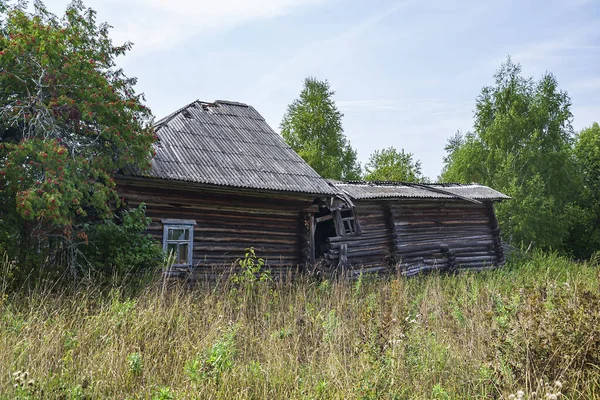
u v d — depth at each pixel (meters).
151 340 6.47
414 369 5.50
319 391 5.16
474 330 6.59
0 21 9.38
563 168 29.95
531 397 4.63
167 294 8.59
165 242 11.18
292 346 6.70
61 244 8.95
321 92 35.94
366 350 5.76
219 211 12.15
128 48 10.49
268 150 14.59
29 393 4.65
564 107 31.14
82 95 9.00
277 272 12.77
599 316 5.48
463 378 5.42
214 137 14.01
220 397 4.93
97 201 8.66
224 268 11.55
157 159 11.41
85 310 6.98
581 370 5.12
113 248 9.02
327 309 8.44
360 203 14.98
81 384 5.06
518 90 31.41
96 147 9.43
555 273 14.89
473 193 17.62
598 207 30.81
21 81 8.71
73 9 9.88
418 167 36.03
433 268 15.86
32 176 8.15
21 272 7.86
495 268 17.03
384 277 13.21
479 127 32.16
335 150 35.12
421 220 16.31
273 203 13.00
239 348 6.64
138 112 10.08
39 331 6.14
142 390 5.14
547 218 27.16
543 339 5.25
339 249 14.16
